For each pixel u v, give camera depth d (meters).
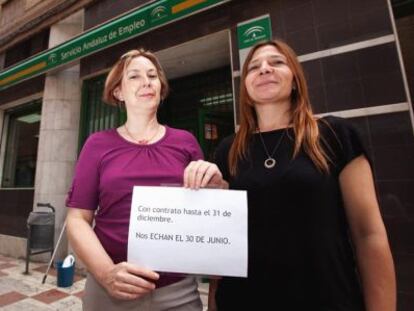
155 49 3.75
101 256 0.90
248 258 0.91
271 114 1.10
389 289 0.78
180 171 1.10
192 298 1.05
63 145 4.54
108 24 3.83
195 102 4.43
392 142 2.22
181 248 0.88
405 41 2.54
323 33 2.60
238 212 0.89
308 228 0.84
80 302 2.83
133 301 0.97
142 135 1.20
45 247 3.83
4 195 5.33
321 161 0.88
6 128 5.97
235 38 3.10
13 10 6.16
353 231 0.88
